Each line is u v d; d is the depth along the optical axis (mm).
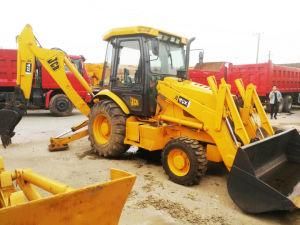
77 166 5887
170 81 5633
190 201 4402
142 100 5898
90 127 6590
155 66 6004
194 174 4832
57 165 5934
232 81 16906
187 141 4949
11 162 6078
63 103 13164
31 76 6812
